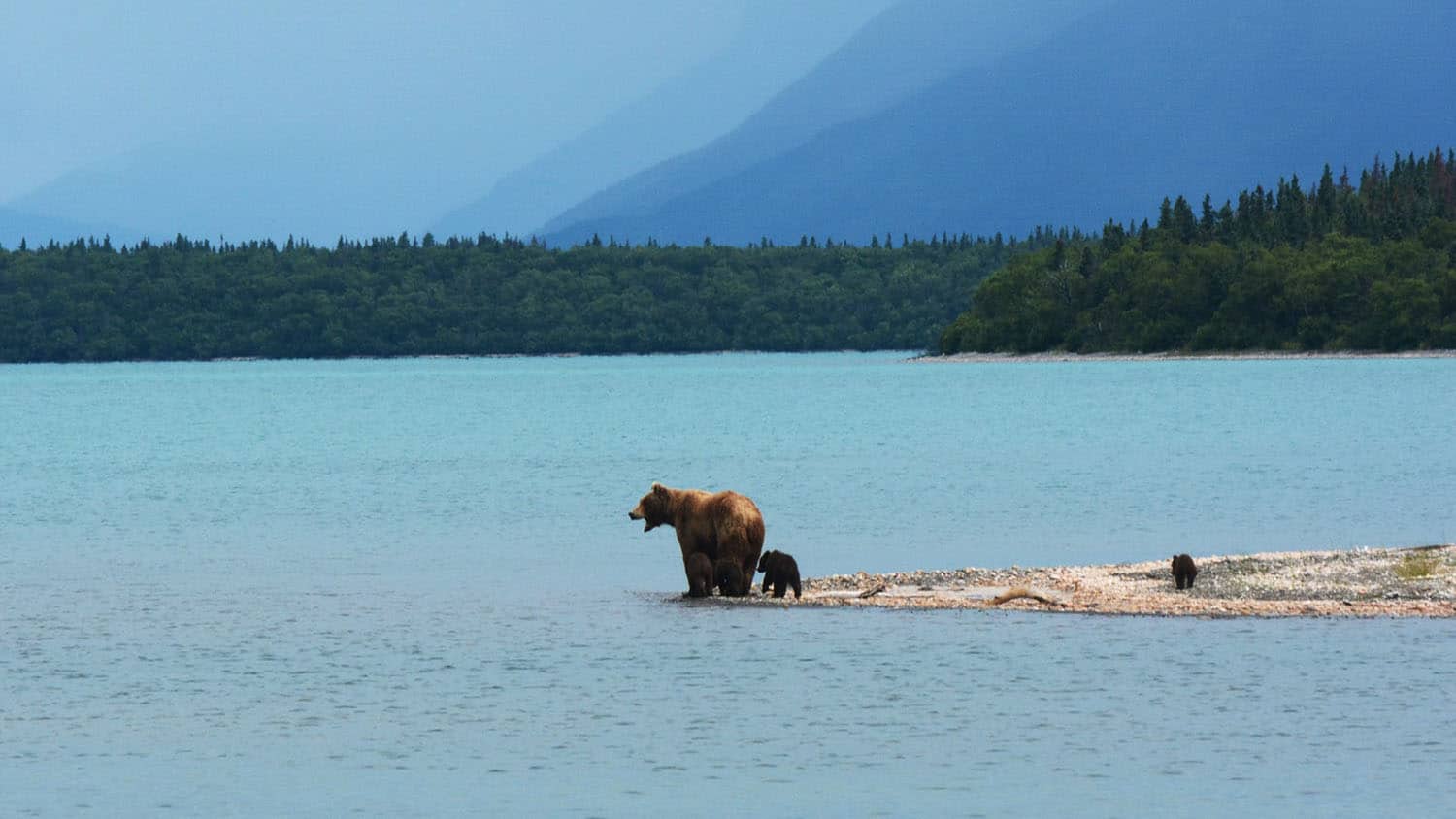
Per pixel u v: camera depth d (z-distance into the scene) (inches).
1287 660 1768.0
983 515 3688.5
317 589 2486.5
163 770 1416.1
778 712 1583.4
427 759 1444.4
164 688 1722.4
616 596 2362.2
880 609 2130.9
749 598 2251.5
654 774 1392.7
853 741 1477.6
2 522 3737.7
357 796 1343.5
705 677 1734.7
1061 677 1704.0
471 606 2269.9
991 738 1481.3
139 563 2886.3
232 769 1416.1
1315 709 1560.0
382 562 2874.0
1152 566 2546.8
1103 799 1310.3
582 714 1589.6
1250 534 3243.1
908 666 1770.4
